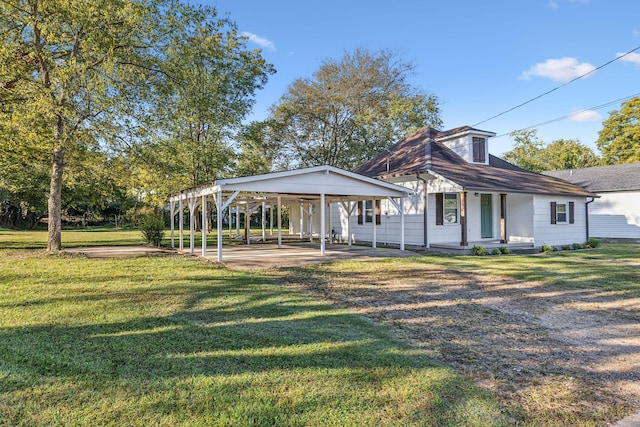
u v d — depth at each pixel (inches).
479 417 107.5
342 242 755.4
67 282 298.2
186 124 776.9
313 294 267.0
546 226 610.5
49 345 158.2
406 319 209.0
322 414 107.0
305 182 464.1
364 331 182.9
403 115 1167.6
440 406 113.0
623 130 1263.5
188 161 753.0
